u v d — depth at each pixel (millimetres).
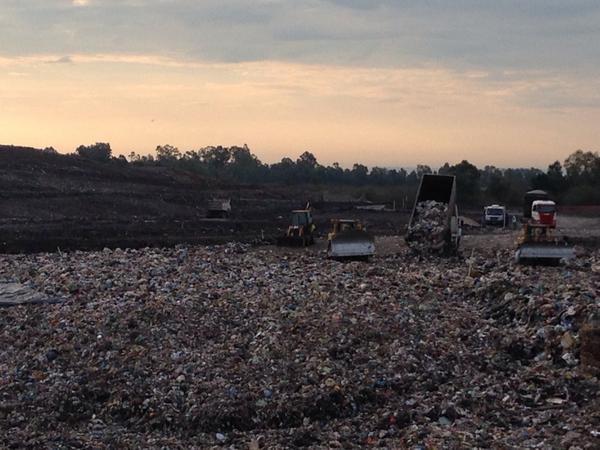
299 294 28203
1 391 20078
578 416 17922
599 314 23062
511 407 18906
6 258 38406
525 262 36500
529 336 23328
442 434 17094
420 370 21016
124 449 16938
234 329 24156
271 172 153625
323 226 59188
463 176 96000
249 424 18484
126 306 26078
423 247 40219
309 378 20266
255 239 50469
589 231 58781
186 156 149875
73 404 19469
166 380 20438
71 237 50625
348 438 17516
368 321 24234
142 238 50719
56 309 26438
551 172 101125
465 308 27203
